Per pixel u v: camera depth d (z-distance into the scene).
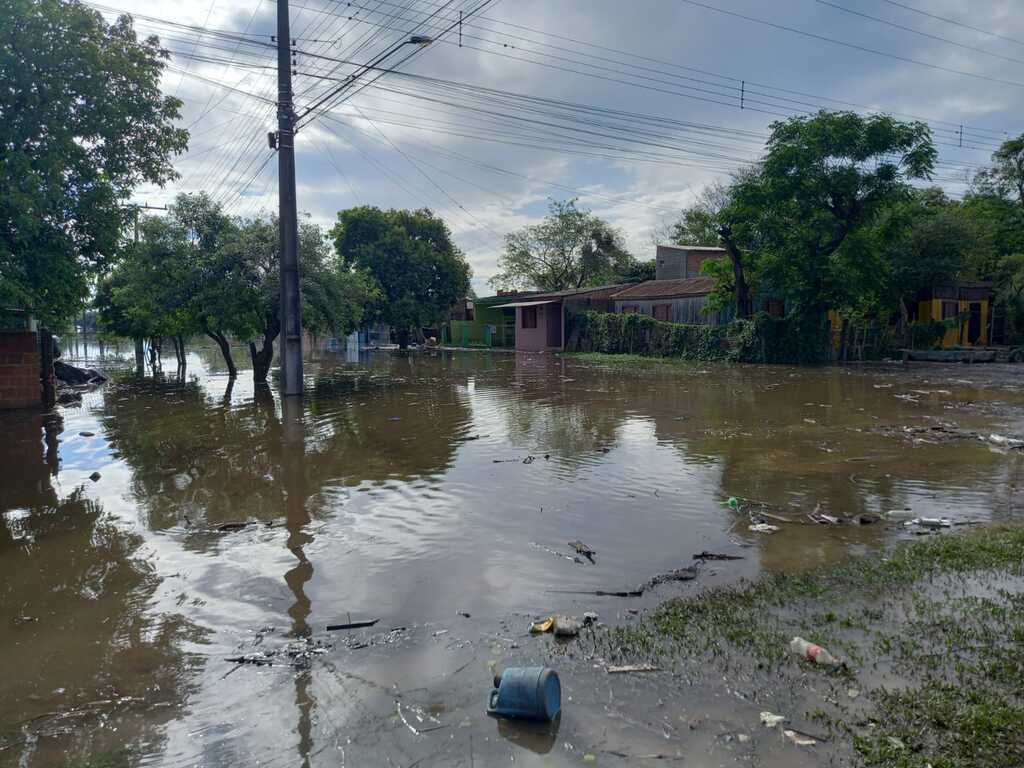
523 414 14.31
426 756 3.16
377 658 4.14
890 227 27.41
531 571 5.49
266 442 11.64
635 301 39.56
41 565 5.92
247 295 21.00
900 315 32.97
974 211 35.72
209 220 22.16
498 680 3.62
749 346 28.39
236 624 4.70
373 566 5.70
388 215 49.25
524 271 59.56
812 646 3.91
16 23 10.77
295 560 5.89
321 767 3.12
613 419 13.38
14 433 13.12
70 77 11.45
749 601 4.72
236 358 45.31
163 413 15.88
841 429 11.85
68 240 11.96
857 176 25.70
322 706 3.64
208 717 3.58
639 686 3.67
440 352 47.25
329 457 10.23
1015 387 18.36
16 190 10.41
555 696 3.45
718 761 3.03
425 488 8.22
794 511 7.02
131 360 44.41
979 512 6.88
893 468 8.86
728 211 27.92
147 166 13.20
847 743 3.11
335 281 22.09
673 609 4.64
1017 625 4.16
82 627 4.70
